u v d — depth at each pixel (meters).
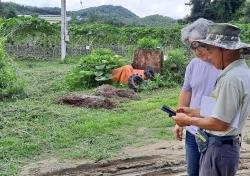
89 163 5.27
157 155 5.66
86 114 8.12
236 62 2.75
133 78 11.63
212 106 2.98
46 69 16.73
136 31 26.56
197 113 3.30
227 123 2.72
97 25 27.12
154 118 8.04
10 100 9.51
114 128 7.15
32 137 6.33
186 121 2.90
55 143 6.10
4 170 4.98
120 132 6.90
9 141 6.04
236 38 2.73
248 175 5.05
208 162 2.92
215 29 2.77
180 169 5.21
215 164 2.88
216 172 2.89
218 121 2.73
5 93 9.64
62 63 19.98
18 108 8.29
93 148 5.92
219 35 2.73
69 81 11.91
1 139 6.14
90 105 8.89
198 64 3.63
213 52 2.79
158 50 12.80
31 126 7.03
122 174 5.04
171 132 6.93
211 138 2.91
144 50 12.89
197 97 3.61
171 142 6.36
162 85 12.14
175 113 3.30
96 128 6.99
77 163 5.27
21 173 4.93
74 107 8.83
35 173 4.93
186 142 3.72
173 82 12.34
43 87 11.78
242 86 2.68
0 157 5.43
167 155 5.70
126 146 6.12
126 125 7.41
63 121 7.49
